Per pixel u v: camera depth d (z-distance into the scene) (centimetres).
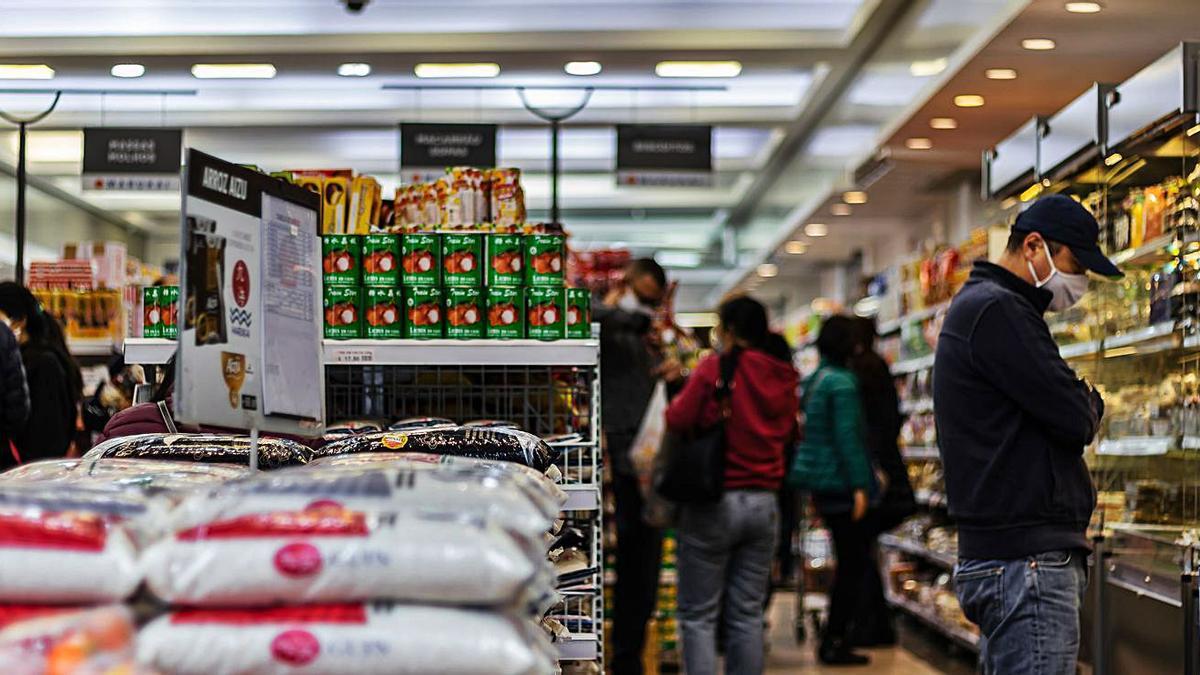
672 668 698
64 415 593
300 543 162
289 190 249
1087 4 673
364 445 284
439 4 1085
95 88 1248
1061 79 812
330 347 355
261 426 233
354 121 1387
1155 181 452
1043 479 328
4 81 1227
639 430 591
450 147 1116
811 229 1395
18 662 139
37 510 157
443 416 388
